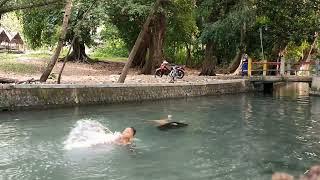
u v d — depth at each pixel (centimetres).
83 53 3803
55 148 1024
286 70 2809
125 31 3400
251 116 1634
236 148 1091
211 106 1891
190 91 2216
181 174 852
